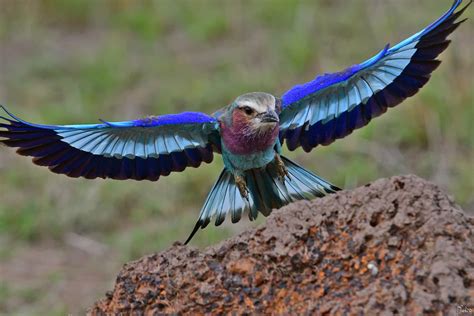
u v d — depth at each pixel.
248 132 9.20
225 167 9.52
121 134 9.01
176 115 9.16
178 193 15.92
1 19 22.67
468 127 16.31
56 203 15.96
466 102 16.56
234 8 21.67
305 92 9.30
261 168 9.42
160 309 7.94
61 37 22.09
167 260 8.02
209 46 20.84
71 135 8.70
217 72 19.67
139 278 8.01
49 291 14.18
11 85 20.09
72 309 13.67
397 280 7.19
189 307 7.83
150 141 9.17
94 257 15.05
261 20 21.23
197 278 7.83
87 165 8.95
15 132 8.48
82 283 14.40
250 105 9.19
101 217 15.79
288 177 9.39
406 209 7.49
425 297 6.98
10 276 14.62
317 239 7.63
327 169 16.08
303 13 20.69
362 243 7.47
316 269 7.57
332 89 9.30
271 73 18.95
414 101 16.56
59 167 8.83
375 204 7.61
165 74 19.88
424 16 19.75
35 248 15.41
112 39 21.31
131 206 15.91
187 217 15.38
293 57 19.08
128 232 15.49
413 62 8.96
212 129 9.38
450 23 8.77
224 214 9.48
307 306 7.46
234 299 7.72
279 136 9.57
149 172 9.26
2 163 17.00
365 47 19.25
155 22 21.77
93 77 19.86
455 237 7.28
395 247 7.39
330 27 20.23
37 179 16.48
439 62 8.94
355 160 16.02
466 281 7.07
